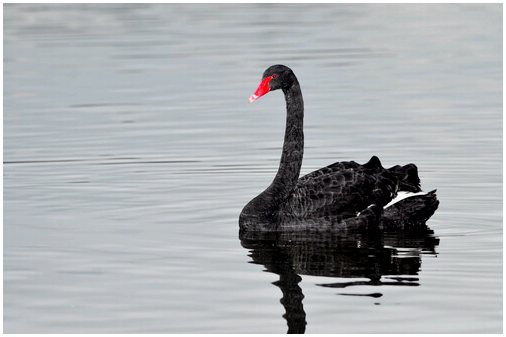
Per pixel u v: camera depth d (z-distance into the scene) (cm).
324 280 1174
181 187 1655
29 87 2448
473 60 2684
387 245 1341
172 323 1034
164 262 1248
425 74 2527
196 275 1194
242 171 1752
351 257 1277
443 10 3544
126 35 3148
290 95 1477
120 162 1814
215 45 2953
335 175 1452
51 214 1492
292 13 3584
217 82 2470
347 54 2786
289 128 1480
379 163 1487
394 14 3491
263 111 2222
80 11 3684
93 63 2719
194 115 2173
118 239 1356
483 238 1359
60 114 2189
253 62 2686
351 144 1909
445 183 1656
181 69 2619
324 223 1427
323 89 2388
